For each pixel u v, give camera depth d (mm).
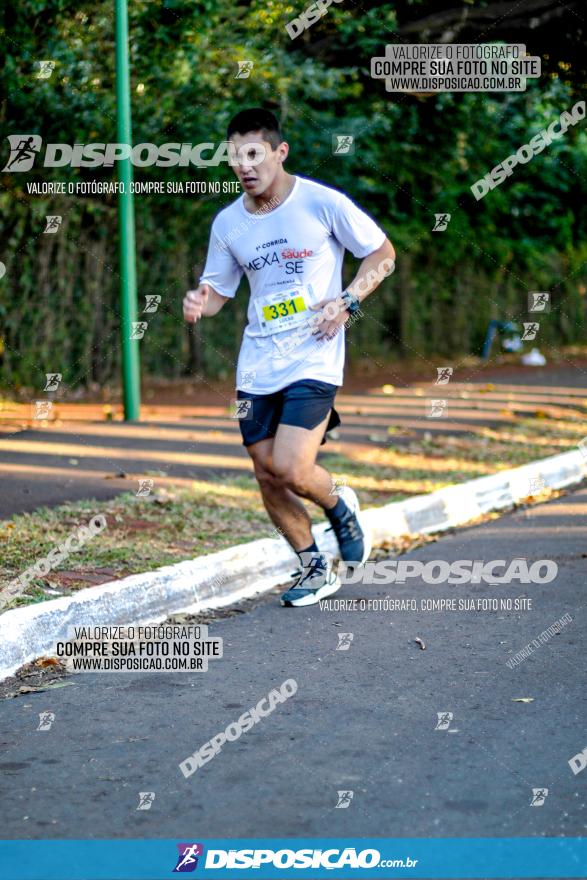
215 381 13391
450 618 5066
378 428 9930
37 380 11422
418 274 16453
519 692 4133
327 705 4031
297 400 4984
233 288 5250
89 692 4207
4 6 10695
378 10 11555
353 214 4984
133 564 5441
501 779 3398
